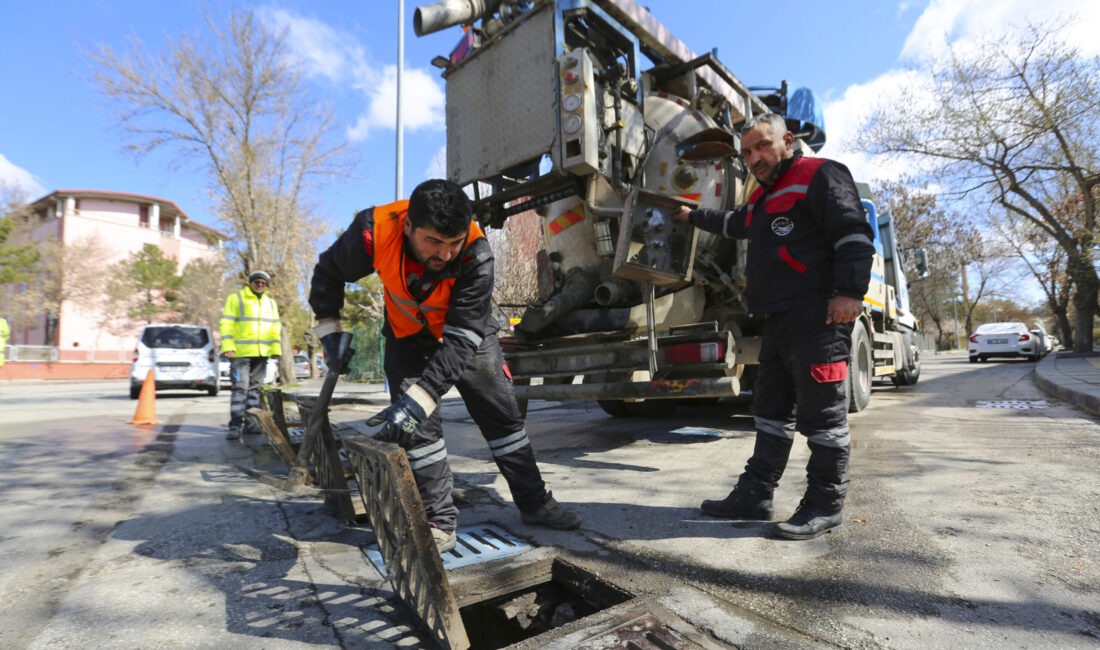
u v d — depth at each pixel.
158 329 12.99
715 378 3.94
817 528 2.43
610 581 2.04
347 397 9.95
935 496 2.97
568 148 4.00
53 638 1.75
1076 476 3.29
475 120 4.59
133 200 45.97
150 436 6.01
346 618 1.87
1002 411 6.13
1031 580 1.97
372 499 1.96
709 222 3.21
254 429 5.86
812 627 1.70
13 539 2.64
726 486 3.35
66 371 32.78
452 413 7.78
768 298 2.57
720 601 1.87
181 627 1.81
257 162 19.12
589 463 4.10
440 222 1.80
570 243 5.09
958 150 16.59
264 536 2.67
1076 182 16.23
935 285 37.06
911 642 1.61
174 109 17.91
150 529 2.78
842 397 2.49
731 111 5.29
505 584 2.12
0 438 5.88
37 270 32.00
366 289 23.23
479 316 2.10
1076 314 18.97
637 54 4.55
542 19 4.14
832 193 2.39
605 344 4.33
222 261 30.62
